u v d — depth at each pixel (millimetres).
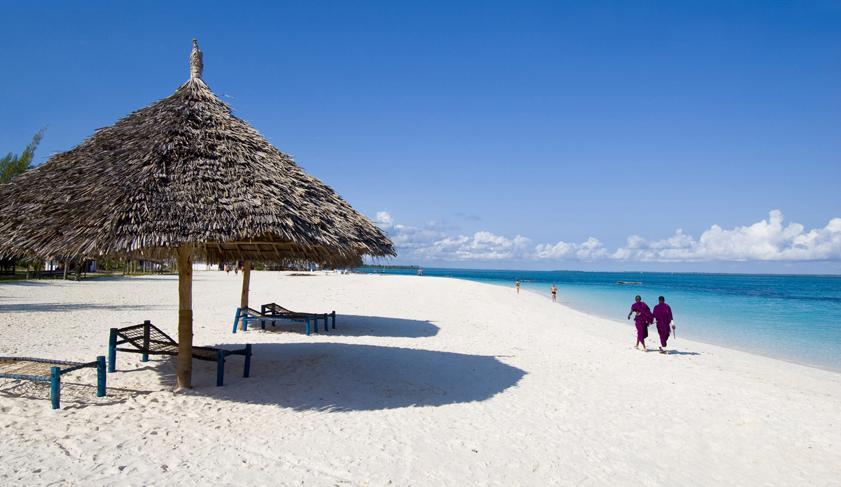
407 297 27328
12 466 4457
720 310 34594
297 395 7328
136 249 5629
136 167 6211
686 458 5734
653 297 50719
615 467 5336
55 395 6121
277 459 4996
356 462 5023
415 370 9367
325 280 47438
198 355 7574
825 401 8664
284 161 7684
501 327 17188
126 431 5527
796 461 5793
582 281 120562
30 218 6207
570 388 8711
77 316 16094
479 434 6090
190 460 4844
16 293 24625
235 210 6035
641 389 8898
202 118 7227
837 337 20156
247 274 14250
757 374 11727
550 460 5406
